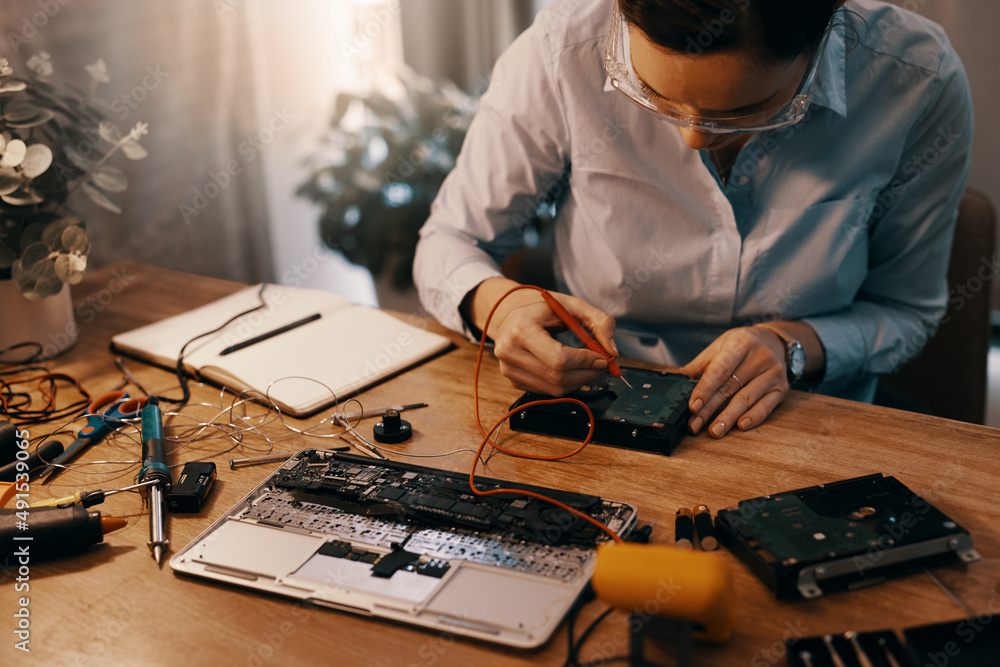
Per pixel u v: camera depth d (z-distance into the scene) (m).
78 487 0.77
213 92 2.35
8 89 0.95
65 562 0.67
